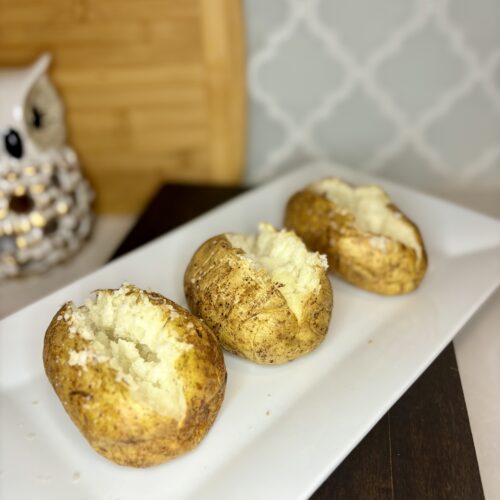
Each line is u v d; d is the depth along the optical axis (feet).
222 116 1.55
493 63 1.50
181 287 1.22
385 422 0.97
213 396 0.89
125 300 0.97
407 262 1.16
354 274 1.19
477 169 1.70
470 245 1.33
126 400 0.82
